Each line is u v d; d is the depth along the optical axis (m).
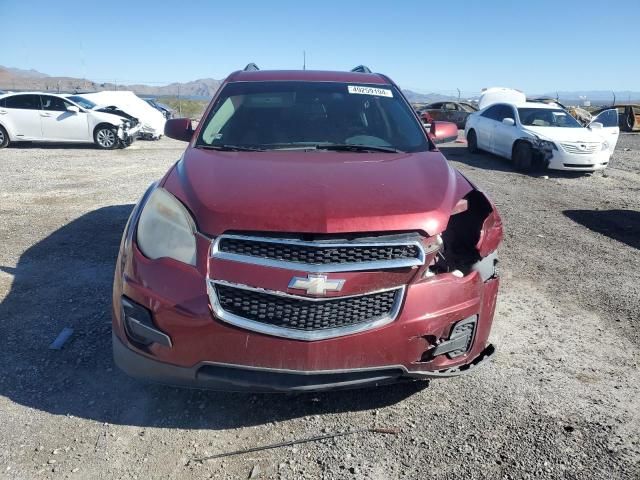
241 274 2.54
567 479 2.52
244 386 2.59
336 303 2.56
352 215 2.62
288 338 2.53
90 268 5.04
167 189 3.04
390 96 4.40
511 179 11.30
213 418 2.93
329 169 3.15
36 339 3.67
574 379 3.38
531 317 4.30
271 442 2.75
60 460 2.59
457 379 3.34
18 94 15.31
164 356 2.64
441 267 2.94
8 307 4.16
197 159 3.35
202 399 3.08
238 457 2.64
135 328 2.71
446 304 2.70
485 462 2.62
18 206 7.64
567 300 4.69
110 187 9.22
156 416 2.93
